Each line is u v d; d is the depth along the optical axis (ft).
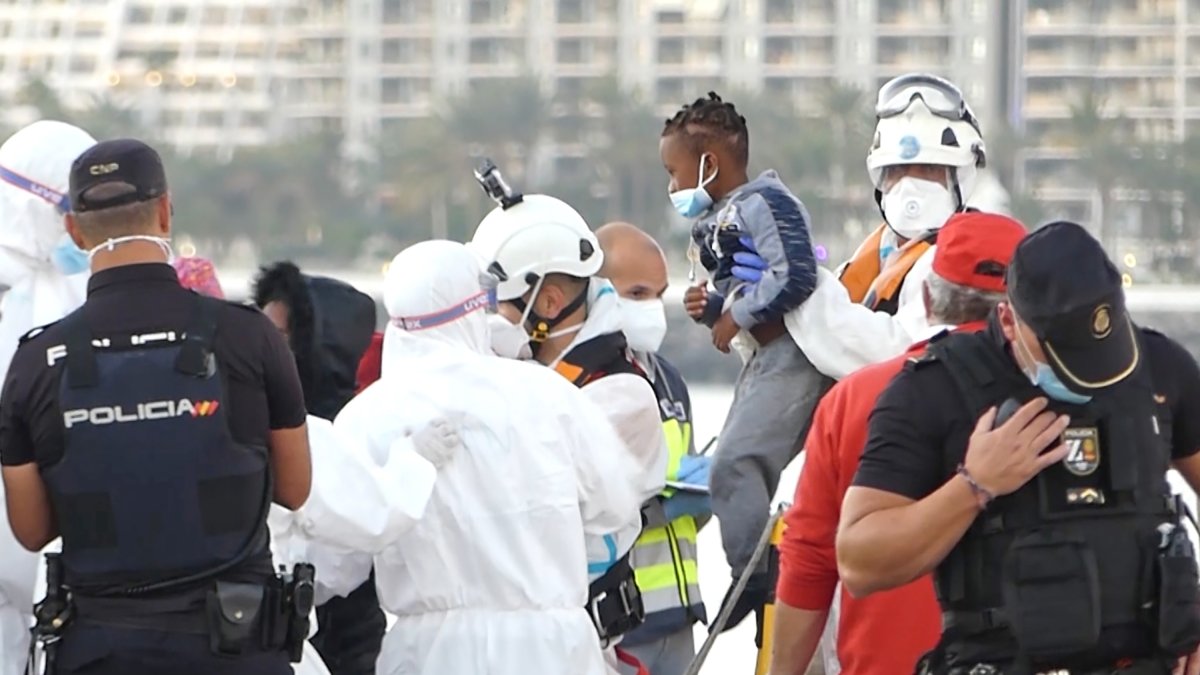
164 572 38.55
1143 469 33.78
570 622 44.19
